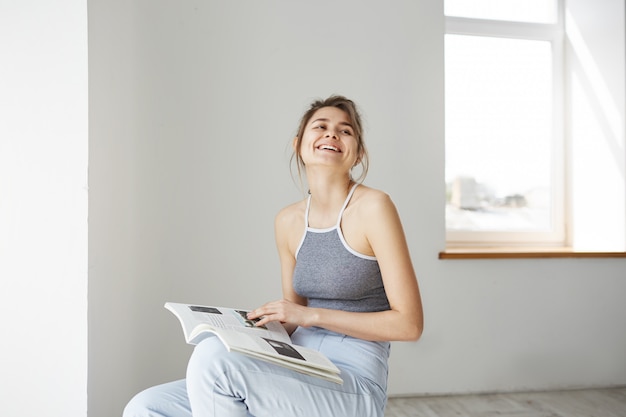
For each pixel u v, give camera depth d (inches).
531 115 158.7
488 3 157.2
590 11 153.6
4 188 84.2
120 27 121.6
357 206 67.5
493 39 157.2
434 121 139.5
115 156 118.3
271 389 56.9
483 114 156.4
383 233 65.3
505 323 140.8
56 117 85.4
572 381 143.8
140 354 125.3
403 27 138.9
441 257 137.6
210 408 56.2
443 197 139.5
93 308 104.1
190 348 127.6
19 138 84.6
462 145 155.2
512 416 122.3
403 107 138.5
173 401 64.9
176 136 128.1
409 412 125.3
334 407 58.8
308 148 68.6
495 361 140.3
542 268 142.6
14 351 84.3
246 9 132.4
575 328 143.9
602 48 150.9
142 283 125.7
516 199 157.8
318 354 61.9
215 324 62.0
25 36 84.9
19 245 84.5
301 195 133.7
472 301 139.6
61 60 85.7
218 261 130.0
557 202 159.5
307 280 69.3
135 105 125.0
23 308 84.5
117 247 118.9
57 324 85.2
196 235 129.0
